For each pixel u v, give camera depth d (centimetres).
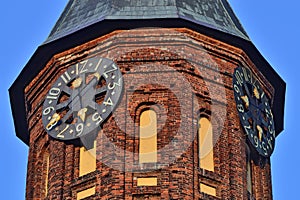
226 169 4628
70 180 4619
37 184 4816
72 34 4881
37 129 4928
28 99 5059
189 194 4444
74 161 4662
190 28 4859
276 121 5188
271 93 5081
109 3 4975
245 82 4909
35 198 4791
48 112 4806
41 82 4994
